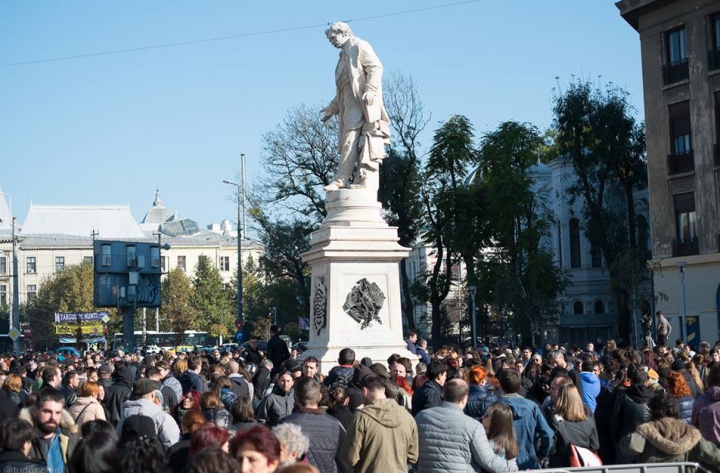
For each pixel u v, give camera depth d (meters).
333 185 20.45
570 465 9.68
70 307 102.62
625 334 47.28
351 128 20.56
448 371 12.91
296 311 56.53
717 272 40.22
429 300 53.19
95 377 15.17
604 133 48.84
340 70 20.78
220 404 10.31
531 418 9.87
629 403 11.30
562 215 65.31
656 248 43.50
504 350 22.83
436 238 51.94
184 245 140.00
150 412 10.34
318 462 8.76
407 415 8.68
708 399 10.08
